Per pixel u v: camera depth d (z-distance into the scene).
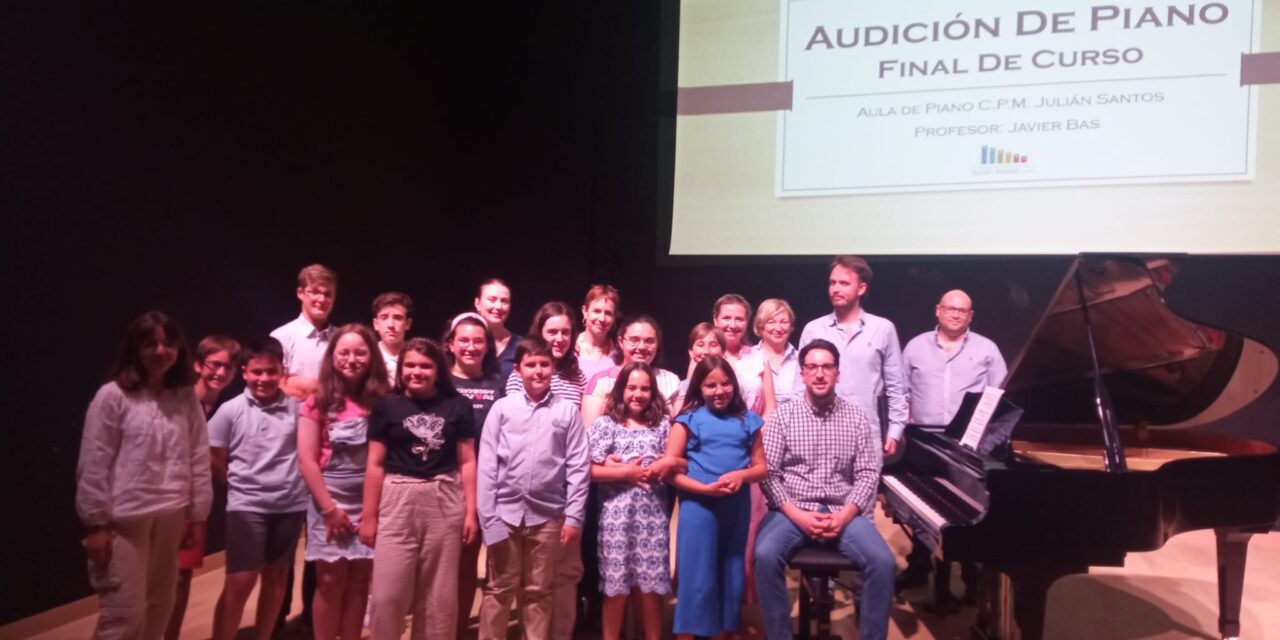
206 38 3.65
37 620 2.97
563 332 2.97
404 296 3.27
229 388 3.77
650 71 5.59
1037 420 3.59
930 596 3.50
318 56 4.39
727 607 2.76
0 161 2.80
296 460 2.75
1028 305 5.00
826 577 2.68
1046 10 4.58
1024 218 4.62
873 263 5.22
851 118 4.93
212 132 3.70
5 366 2.84
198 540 2.47
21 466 2.90
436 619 2.47
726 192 5.17
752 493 3.35
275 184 4.09
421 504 2.45
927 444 3.28
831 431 2.81
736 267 5.55
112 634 2.23
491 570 2.66
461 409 2.55
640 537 2.76
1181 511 2.60
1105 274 2.73
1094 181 4.51
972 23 4.70
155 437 2.32
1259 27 4.27
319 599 2.53
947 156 4.75
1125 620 3.27
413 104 5.30
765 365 3.28
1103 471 2.52
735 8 5.16
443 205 5.69
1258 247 4.28
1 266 2.81
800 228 5.02
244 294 3.91
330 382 2.57
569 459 2.70
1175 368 3.20
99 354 3.18
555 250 5.82
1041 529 2.49
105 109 3.18
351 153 4.70
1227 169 4.32
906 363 4.02
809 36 5.00
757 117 5.11
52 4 2.96
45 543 3.00
